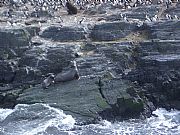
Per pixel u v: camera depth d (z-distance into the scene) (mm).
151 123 35250
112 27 46094
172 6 52500
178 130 34031
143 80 39188
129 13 50812
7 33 44250
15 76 41469
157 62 39750
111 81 38688
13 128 34531
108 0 61406
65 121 34875
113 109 35938
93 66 40625
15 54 43594
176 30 44156
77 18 52719
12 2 63469
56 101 37094
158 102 37938
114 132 33656
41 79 40750
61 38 46094
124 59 41594
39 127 34406
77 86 38562
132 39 44719
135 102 36156
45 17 54406
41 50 43094
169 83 38375
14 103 38406
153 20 47406
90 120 34969
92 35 46031
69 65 41031
